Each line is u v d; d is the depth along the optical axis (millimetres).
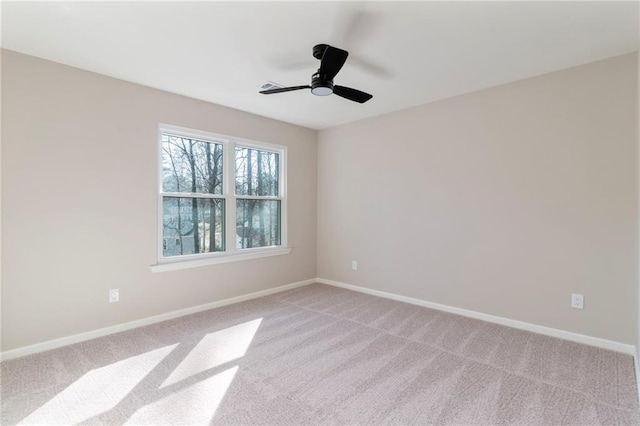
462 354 2637
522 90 3109
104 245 3004
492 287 3342
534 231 3070
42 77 2658
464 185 3518
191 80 3113
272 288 4469
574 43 2428
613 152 2666
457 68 2859
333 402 2008
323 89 2475
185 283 3578
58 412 1901
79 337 2865
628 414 1883
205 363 2482
